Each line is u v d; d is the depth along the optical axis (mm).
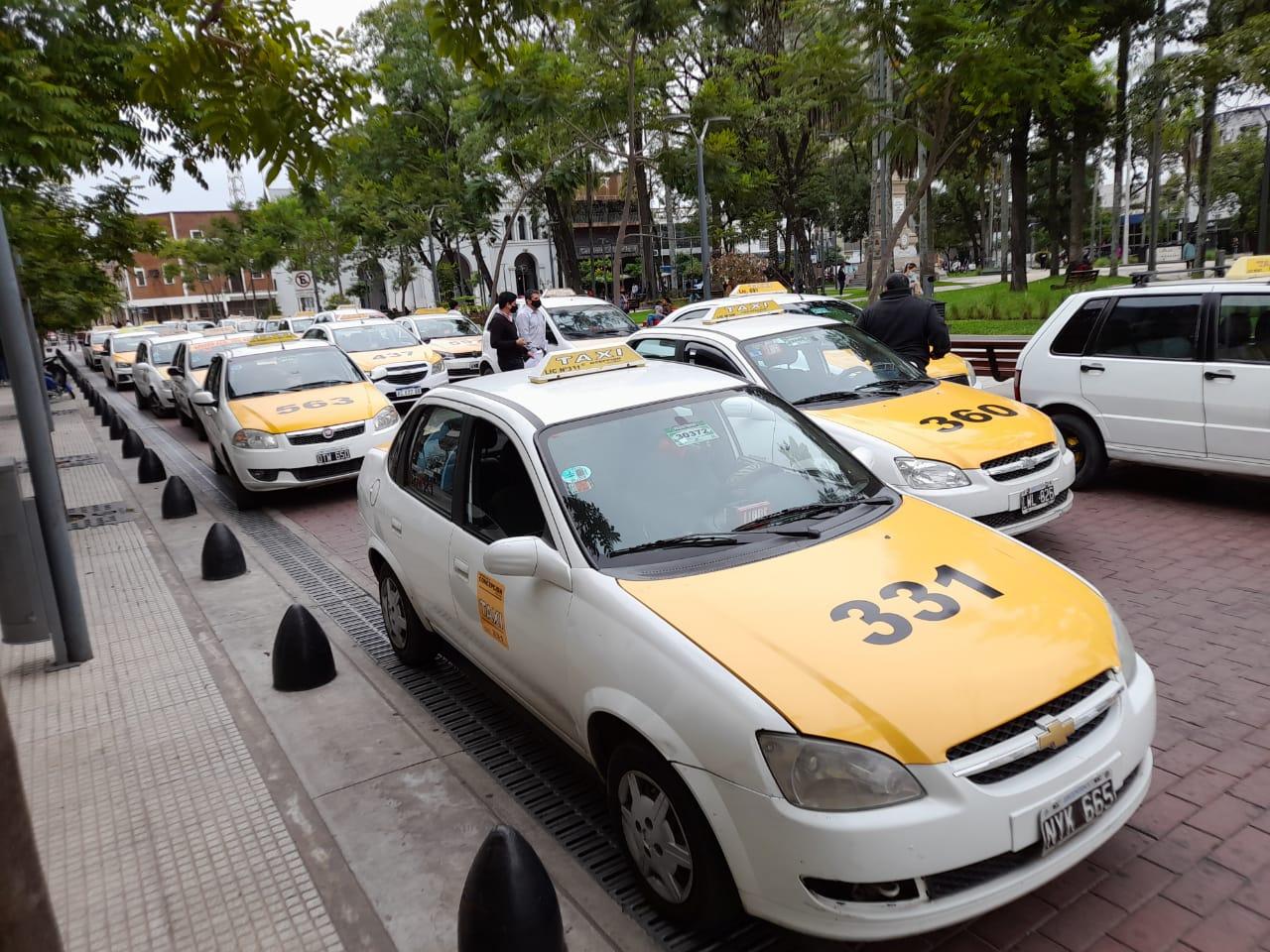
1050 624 2992
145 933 3293
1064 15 13289
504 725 4707
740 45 31125
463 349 18578
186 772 4418
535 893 2715
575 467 3729
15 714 5184
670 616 3008
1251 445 6797
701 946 2973
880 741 2521
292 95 5445
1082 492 8031
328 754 4496
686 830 2803
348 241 41031
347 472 10156
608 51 24625
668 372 4617
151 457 12359
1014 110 15977
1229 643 4906
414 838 3742
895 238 16859
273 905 3393
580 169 28969
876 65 18266
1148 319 7406
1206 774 3750
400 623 5359
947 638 2863
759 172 34156
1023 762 2648
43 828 4023
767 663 2750
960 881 2551
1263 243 15328
